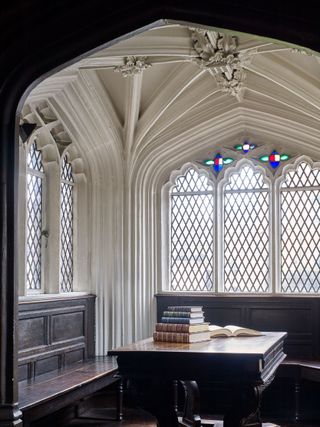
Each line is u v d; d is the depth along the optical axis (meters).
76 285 7.69
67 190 7.57
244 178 8.27
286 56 6.51
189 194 8.45
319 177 7.97
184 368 4.21
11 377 3.51
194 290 8.37
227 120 7.89
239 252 8.24
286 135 7.89
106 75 7.12
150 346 4.51
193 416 5.59
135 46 5.87
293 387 7.48
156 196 8.48
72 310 7.10
